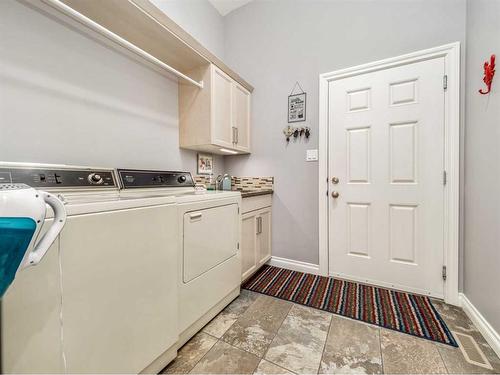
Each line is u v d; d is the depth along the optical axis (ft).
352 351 3.97
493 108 4.12
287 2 7.50
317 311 5.20
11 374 1.93
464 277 5.31
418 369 3.58
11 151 3.54
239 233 5.83
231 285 5.46
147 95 5.75
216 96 6.40
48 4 3.92
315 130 7.15
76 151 4.35
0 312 1.74
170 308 3.62
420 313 5.07
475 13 4.83
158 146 6.07
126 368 2.94
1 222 1.44
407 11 5.84
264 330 4.55
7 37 3.50
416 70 5.78
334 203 6.93
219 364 3.71
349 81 6.59
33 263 1.60
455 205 5.40
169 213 3.61
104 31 3.76
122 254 2.89
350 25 6.54
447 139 5.49
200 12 7.57
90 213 2.54
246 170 8.39
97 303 2.61
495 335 3.94
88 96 4.53
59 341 2.27
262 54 7.98
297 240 7.56
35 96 3.80
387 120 6.13
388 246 6.23
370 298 5.73
